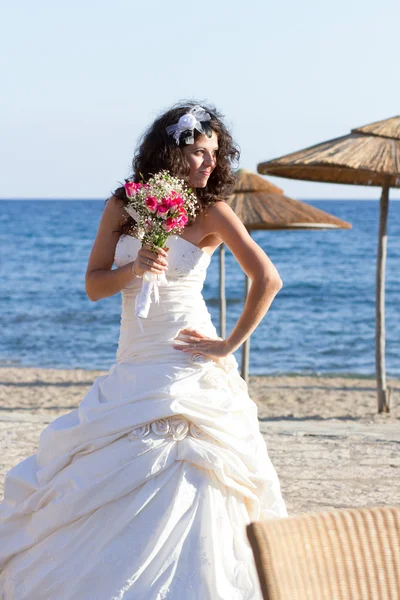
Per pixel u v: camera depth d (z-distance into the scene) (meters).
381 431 8.00
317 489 5.59
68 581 3.05
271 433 7.66
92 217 99.38
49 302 30.70
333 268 45.22
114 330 23.52
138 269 3.15
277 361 18.52
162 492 3.03
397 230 76.00
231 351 3.23
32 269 44.56
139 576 2.93
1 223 85.75
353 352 19.94
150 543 2.96
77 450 3.19
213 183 3.32
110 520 3.05
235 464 3.10
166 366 3.20
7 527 3.29
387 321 26.12
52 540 3.16
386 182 10.74
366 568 2.02
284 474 6.00
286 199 12.43
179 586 2.91
